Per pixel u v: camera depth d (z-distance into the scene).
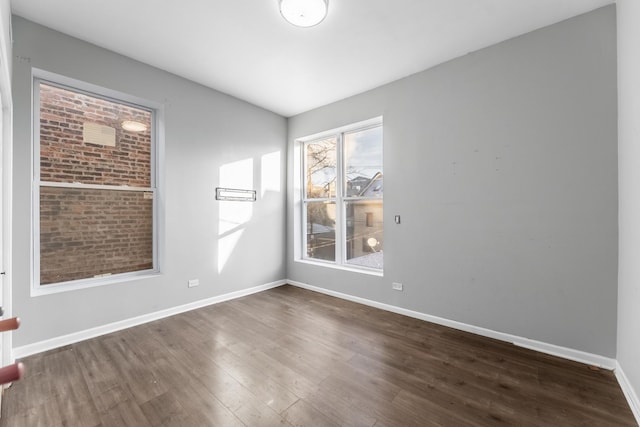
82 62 2.61
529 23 2.38
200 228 3.49
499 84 2.64
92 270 2.82
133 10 2.23
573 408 1.75
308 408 1.76
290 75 3.26
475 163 2.78
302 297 3.92
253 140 4.09
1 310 1.13
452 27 2.43
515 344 2.55
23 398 1.83
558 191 2.36
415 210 3.18
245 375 2.09
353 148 4.06
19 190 2.31
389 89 3.41
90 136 2.83
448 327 2.93
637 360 1.72
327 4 2.13
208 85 3.51
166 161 3.18
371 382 2.01
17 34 2.29
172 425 1.62
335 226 4.20
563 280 2.35
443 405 1.78
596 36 2.21
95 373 2.10
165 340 2.62
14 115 2.29
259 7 2.20
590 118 2.23
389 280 3.41
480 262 2.75
